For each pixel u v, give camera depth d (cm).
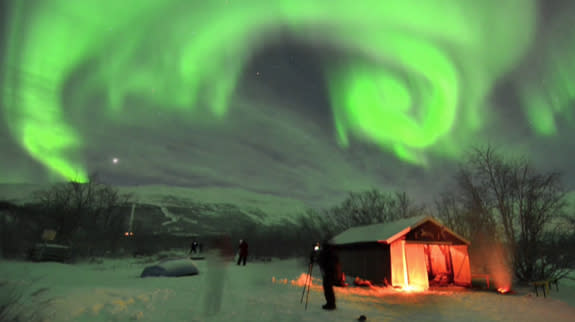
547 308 1316
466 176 2520
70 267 2106
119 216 4209
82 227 3547
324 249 974
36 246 2423
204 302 852
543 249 2125
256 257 4912
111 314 647
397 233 1967
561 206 2131
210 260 798
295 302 1014
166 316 686
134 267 2498
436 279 2138
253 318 736
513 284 2111
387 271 1948
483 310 1201
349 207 3938
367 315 910
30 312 572
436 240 2062
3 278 839
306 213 4509
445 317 1004
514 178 2288
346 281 2033
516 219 2255
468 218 2603
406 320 897
